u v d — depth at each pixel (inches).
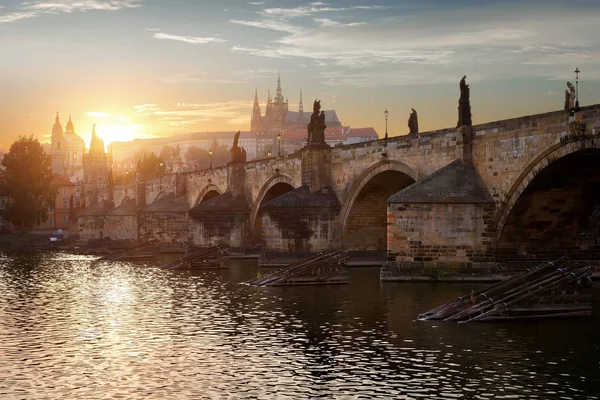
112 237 7800.2
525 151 2765.7
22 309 2484.0
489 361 1626.5
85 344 1872.5
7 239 7810.0
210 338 1921.8
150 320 2217.0
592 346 1737.2
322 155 4141.2
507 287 2095.2
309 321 2133.4
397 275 2962.6
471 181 2992.1
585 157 2586.1
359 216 4025.6
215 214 5172.2
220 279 3378.4
